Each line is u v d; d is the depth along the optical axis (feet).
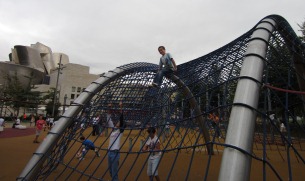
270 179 23.79
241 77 12.21
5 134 70.54
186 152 40.78
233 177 8.79
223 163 9.37
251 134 10.04
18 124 96.27
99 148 21.67
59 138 23.48
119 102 30.01
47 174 22.63
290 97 44.73
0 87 163.94
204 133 36.22
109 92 32.17
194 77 25.70
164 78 28.89
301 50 22.68
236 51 19.99
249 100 10.93
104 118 28.12
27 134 73.51
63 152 24.72
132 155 36.06
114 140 20.81
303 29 73.15
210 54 27.27
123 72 33.30
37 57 354.54
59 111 148.46
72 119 24.95
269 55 17.11
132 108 27.32
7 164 29.43
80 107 26.16
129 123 29.66
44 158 21.66
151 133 20.02
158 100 27.81
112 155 20.18
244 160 9.26
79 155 32.89
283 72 26.20
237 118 10.41
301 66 24.52
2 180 22.41
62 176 24.17
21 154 36.96
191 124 30.99
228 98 30.09
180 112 27.02
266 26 17.30
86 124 27.32
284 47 22.49
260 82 12.14
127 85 32.83
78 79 246.68
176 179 23.38
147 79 32.09
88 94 27.71
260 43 14.33
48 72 375.45
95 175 24.49
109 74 31.53
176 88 25.32
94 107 27.99
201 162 32.32
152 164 19.27
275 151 44.50
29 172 20.38
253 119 10.51
